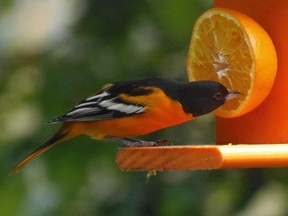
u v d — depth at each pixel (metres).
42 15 14.98
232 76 10.07
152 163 9.02
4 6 13.95
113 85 9.93
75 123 9.95
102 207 12.48
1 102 12.91
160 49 13.04
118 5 12.90
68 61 12.73
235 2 10.42
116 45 12.80
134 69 12.77
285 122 9.98
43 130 12.55
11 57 13.39
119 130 9.81
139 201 12.51
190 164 8.79
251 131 10.21
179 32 13.05
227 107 10.09
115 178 12.62
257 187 12.85
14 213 12.43
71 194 12.45
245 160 8.66
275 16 10.03
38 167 12.50
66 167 12.46
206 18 10.30
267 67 9.77
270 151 8.80
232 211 12.69
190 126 13.02
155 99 9.70
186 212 12.45
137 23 12.92
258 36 9.80
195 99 9.80
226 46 10.12
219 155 8.60
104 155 12.53
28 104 12.80
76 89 12.55
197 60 10.45
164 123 9.84
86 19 12.92
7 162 12.49
